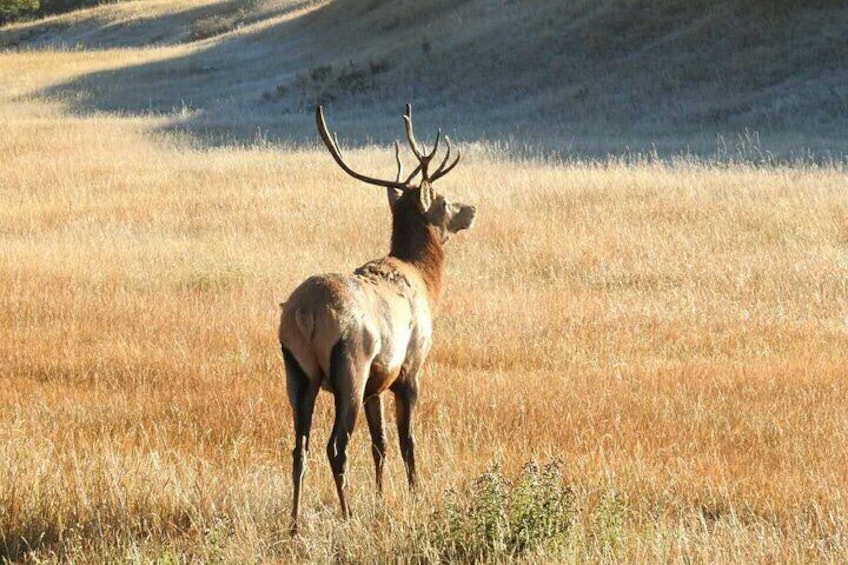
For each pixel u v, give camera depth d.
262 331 53.81
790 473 34.06
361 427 38.44
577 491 31.12
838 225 78.44
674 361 48.75
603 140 129.62
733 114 133.50
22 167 120.69
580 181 96.81
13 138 146.00
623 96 147.00
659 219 83.25
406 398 30.61
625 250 74.62
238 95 193.38
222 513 29.64
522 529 27.78
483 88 162.88
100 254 74.62
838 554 27.45
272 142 141.75
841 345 51.34
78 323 55.56
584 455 35.12
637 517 30.34
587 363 48.75
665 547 27.12
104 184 108.69
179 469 33.41
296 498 28.17
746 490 32.59
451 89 165.75
